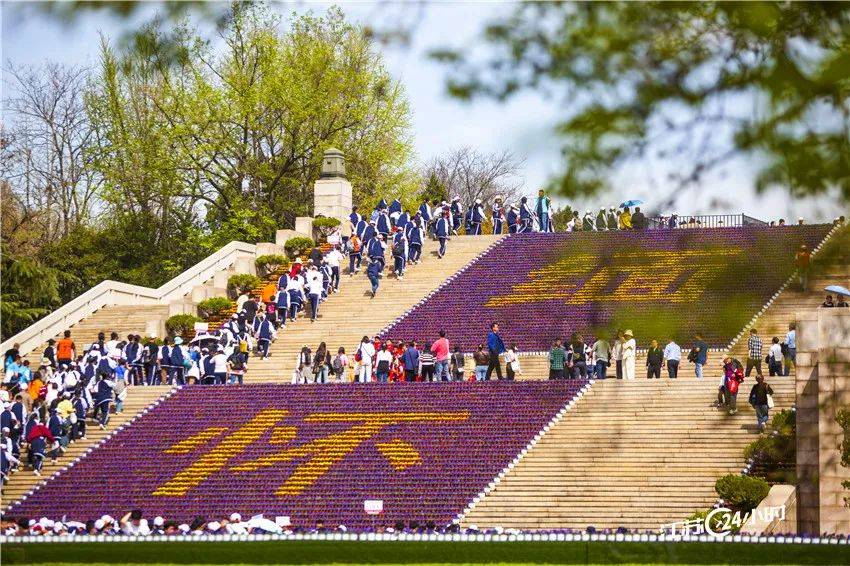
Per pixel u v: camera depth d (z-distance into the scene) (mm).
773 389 65812
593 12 17375
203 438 71438
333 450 67875
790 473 57844
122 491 67188
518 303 86500
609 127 17078
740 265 20844
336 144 115375
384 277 95812
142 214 122062
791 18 17094
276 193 119000
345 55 98188
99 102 103812
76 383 75250
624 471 61750
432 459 65500
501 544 50344
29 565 50656
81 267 117500
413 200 124875
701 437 62625
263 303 94312
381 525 60406
